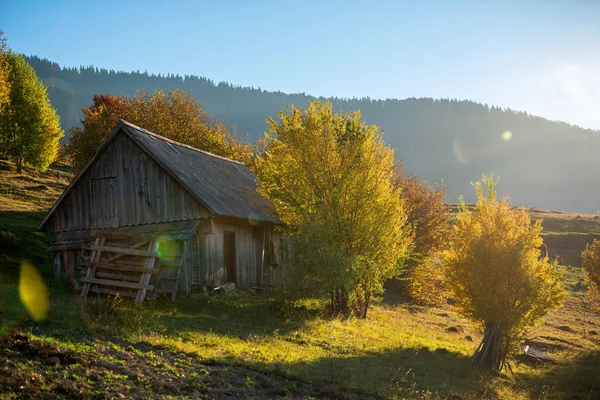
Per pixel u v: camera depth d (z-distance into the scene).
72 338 10.90
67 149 50.44
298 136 22.70
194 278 21.25
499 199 18.38
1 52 42.81
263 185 24.27
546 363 19.23
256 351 12.88
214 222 22.83
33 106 56.88
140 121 49.66
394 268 22.83
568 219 62.25
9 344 9.41
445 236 35.31
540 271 17.41
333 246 20.47
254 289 25.03
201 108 55.94
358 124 22.64
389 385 12.02
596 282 29.22
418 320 26.34
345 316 21.73
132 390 8.52
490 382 14.76
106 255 19.28
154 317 15.27
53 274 23.56
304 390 10.44
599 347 23.11
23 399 7.38
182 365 10.62
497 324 16.66
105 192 23.44
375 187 22.06
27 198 44.28
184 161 25.11
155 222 22.33
